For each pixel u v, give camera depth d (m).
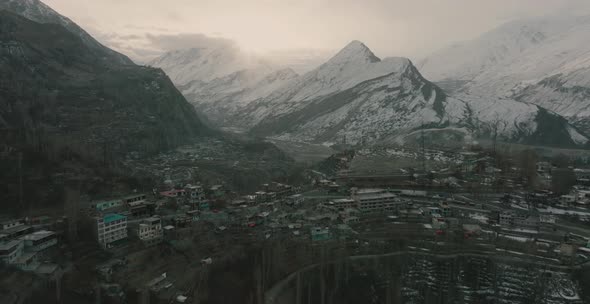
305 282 148.12
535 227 183.50
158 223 164.25
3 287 118.62
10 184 187.88
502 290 150.12
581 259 156.50
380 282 154.00
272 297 138.50
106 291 128.38
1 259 125.81
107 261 142.62
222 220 187.50
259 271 148.75
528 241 169.75
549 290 146.25
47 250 138.38
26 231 144.88
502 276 153.50
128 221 175.50
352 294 149.38
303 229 182.62
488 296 149.75
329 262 155.88
